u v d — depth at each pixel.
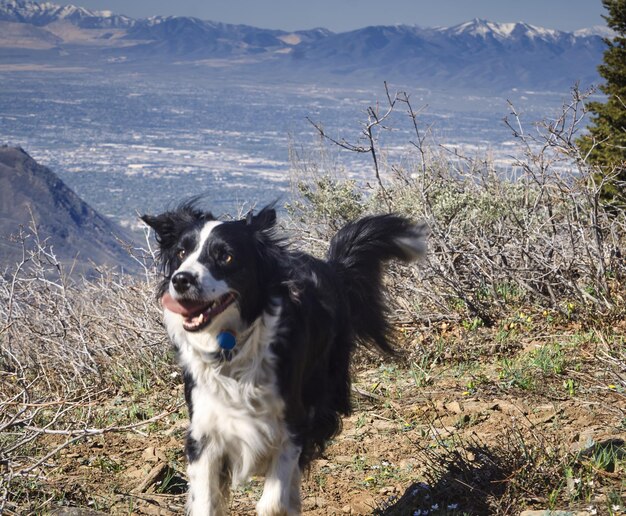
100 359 3.13
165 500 2.29
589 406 2.47
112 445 2.57
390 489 2.29
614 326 2.89
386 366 2.89
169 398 2.87
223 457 2.16
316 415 2.25
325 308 2.29
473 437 2.40
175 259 2.18
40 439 2.58
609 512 2.01
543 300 3.10
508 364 2.76
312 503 2.27
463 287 3.16
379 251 2.55
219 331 2.11
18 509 2.16
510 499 2.10
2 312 3.04
